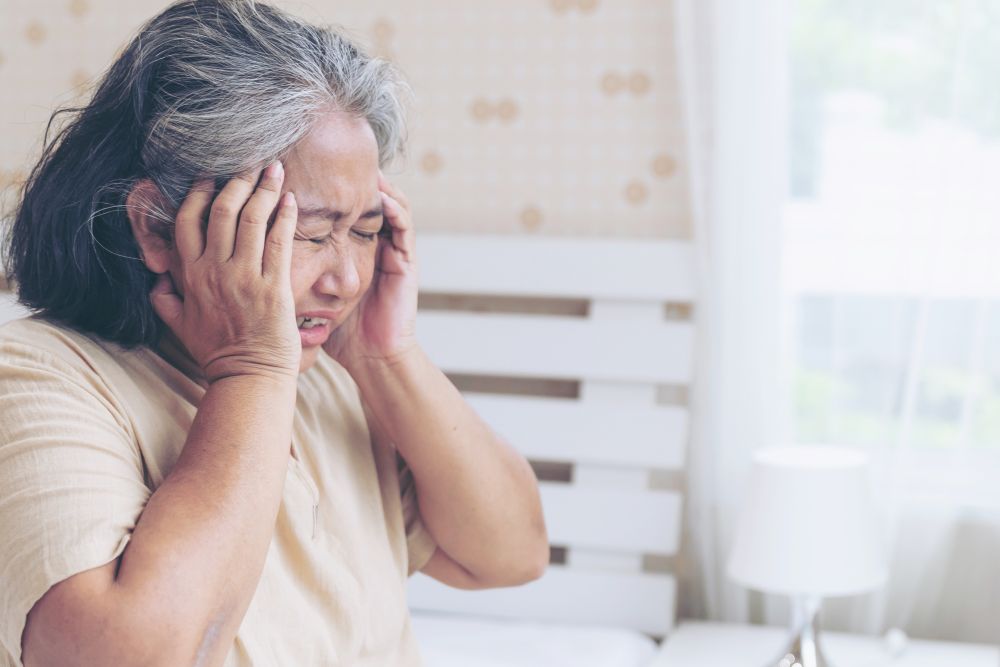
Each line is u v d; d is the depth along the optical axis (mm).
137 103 899
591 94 2316
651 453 2227
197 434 861
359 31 2377
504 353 2275
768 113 2166
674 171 2293
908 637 2254
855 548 1890
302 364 978
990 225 2152
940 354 2201
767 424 2225
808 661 1899
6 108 2480
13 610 769
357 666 996
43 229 920
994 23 2131
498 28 2340
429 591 2270
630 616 2223
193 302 901
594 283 2252
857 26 2182
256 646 894
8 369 839
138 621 758
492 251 2283
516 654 1979
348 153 923
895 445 2188
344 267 946
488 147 2357
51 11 2469
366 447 1104
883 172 2189
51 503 778
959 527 2248
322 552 981
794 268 2242
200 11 922
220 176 892
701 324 2248
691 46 2180
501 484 1132
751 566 1917
